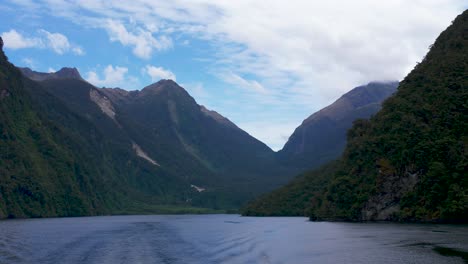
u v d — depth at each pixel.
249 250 82.38
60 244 97.31
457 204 126.44
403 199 145.12
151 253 81.44
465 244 77.94
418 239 86.88
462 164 131.50
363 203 159.50
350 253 71.81
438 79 158.88
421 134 147.38
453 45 173.12
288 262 65.88
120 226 172.00
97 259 74.62
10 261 72.50
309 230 126.31
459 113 144.38
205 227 162.75
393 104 171.12
